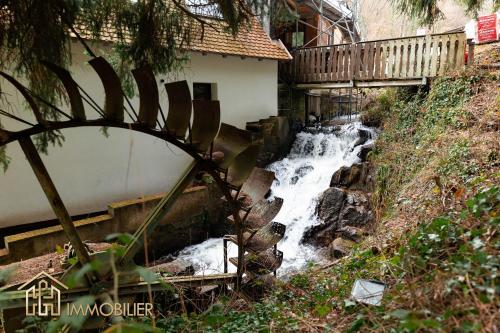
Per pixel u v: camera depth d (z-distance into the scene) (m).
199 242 8.01
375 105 10.08
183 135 3.75
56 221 6.34
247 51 8.80
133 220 6.73
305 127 11.09
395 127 8.12
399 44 8.45
